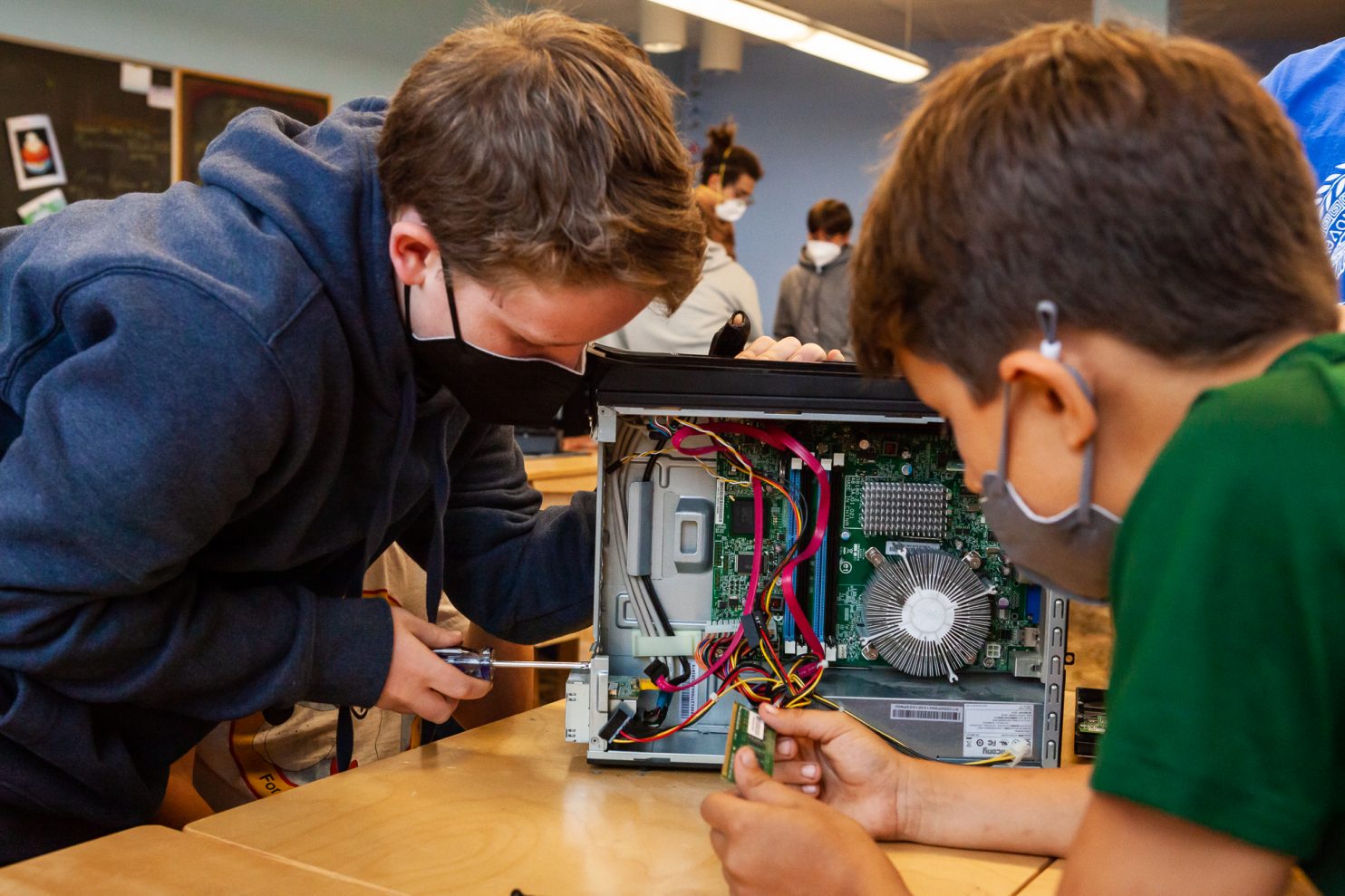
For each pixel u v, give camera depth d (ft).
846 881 2.40
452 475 4.41
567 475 10.05
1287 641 1.53
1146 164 1.73
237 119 3.54
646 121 2.90
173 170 13.64
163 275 2.90
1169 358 1.78
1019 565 2.37
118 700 3.21
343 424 3.35
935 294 1.94
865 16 20.98
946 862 2.90
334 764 4.93
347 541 3.80
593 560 4.13
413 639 3.54
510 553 4.33
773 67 24.25
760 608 3.74
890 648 3.68
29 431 2.91
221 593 3.34
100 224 3.23
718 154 15.21
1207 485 1.61
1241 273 1.74
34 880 2.63
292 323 3.02
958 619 3.64
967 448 2.13
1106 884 1.68
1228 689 1.55
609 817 3.13
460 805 3.19
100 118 12.82
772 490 3.73
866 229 2.15
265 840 2.91
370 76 16.11
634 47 3.20
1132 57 1.85
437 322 3.27
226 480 2.97
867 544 3.76
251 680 3.35
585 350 3.40
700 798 3.31
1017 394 1.93
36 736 3.14
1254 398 1.65
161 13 13.33
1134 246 1.73
